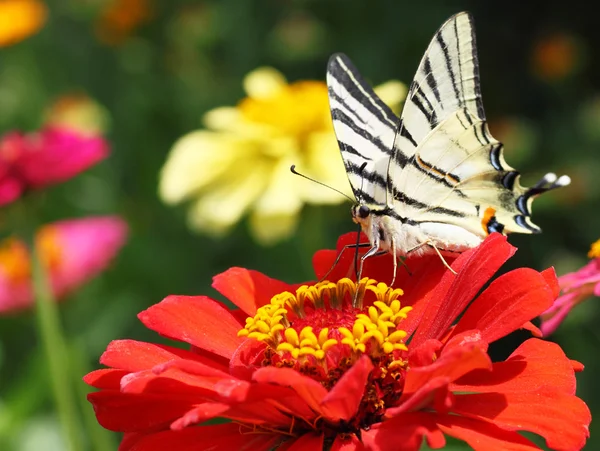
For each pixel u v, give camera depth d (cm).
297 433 20
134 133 56
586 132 53
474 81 23
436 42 22
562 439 18
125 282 47
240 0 60
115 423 19
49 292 30
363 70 58
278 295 21
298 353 20
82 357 37
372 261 23
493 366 20
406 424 18
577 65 58
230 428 20
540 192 23
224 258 49
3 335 43
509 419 19
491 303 20
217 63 62
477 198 23
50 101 56
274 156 36
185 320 21
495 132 54
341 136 22
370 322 20
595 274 24
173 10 64
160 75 61
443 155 22
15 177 29
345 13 60
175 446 20
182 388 19
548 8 63
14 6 47
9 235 45
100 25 60
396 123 23
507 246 20
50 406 37
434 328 21
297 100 36
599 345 39
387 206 22
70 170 30
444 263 22
